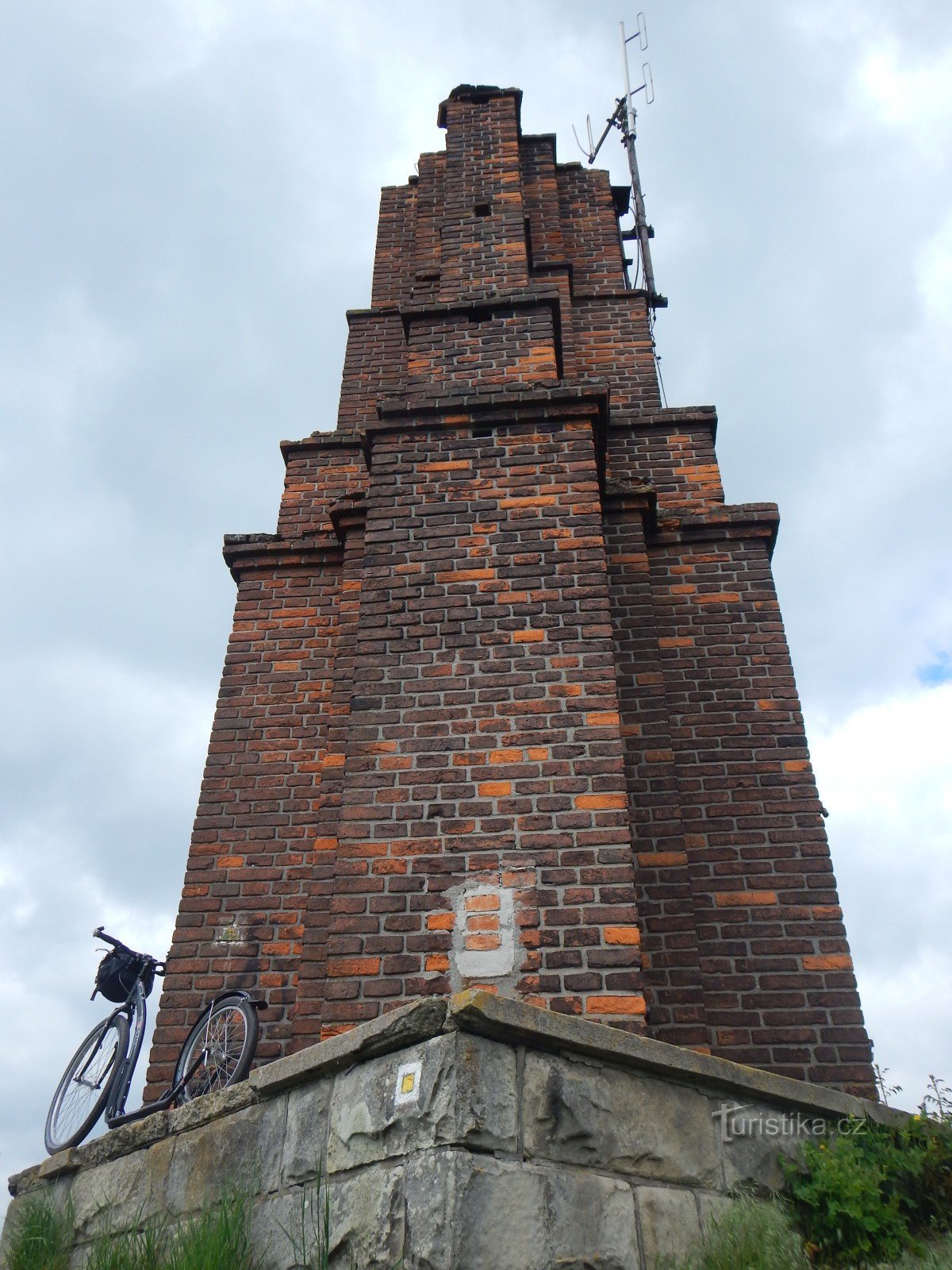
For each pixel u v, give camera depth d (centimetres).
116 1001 541
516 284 734
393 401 590
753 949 521
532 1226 268
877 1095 473
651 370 837
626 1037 315
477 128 892
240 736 630
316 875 544
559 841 434
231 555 711
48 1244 386
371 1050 308
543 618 502
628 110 1222
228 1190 332
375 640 504
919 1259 310
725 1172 323
